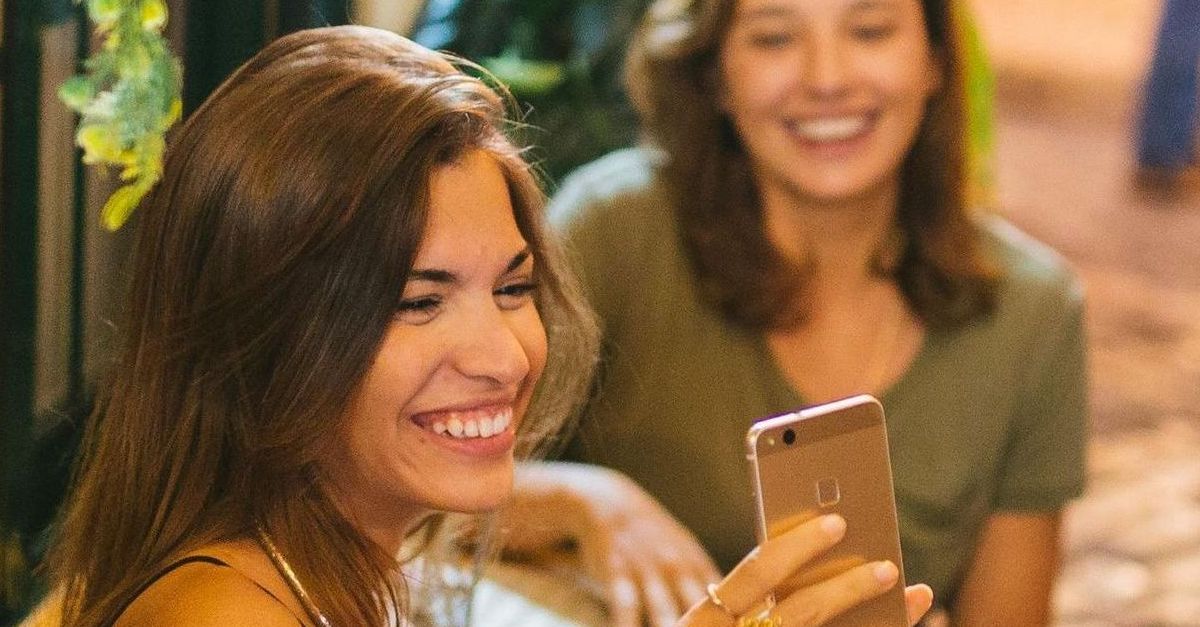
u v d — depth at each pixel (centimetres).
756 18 172
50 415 138
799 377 180
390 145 97
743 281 177
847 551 117
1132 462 411
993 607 186
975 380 179
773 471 114
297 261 97
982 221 191
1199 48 641
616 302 183
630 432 183
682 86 182
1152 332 506
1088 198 642
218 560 99
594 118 261
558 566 173
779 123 174
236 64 150
